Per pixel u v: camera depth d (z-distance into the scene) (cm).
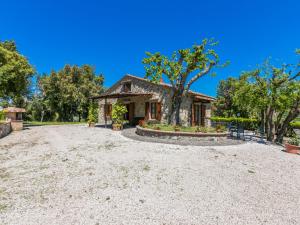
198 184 543
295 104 1380
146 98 1839
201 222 378
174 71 1365
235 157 819
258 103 1416
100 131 1564
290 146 997
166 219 384
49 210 405
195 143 1057
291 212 425
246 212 418
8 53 1958
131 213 400
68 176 579
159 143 1029
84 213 397
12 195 466
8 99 2689
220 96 3378
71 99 3306
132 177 573
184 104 1825
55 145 996
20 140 1177
